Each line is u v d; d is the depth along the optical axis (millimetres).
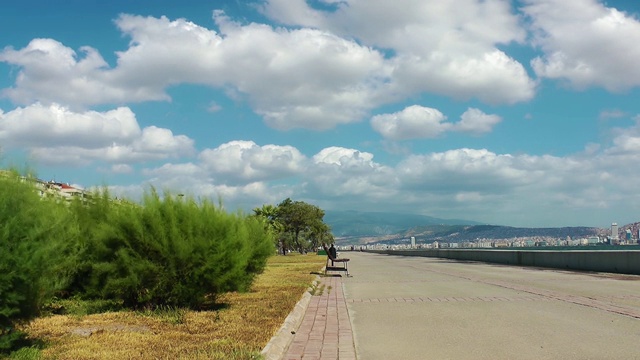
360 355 7859
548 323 10273
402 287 18906
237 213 14672
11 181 7250
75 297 12305
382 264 39594
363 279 23328
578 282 19203
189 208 12391
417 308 12930
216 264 12164
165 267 11977
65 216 9562
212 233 12414
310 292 17031
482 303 13555
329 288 19047
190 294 12180
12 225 6828
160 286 12000
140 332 9383
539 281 19906
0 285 6621
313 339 9094
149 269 11812
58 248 7723
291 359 7602
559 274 23734
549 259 29000
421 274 26219
